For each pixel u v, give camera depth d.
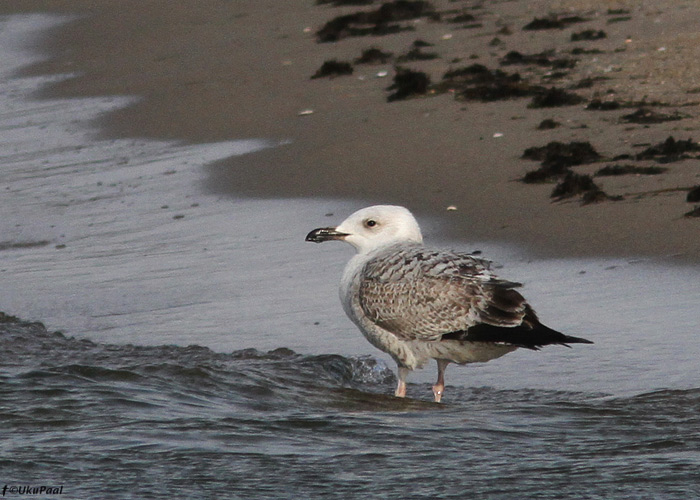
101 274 16.70
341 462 8.44
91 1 49.44
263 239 17.75
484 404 10.46
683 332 11.95
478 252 15.89
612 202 17.27
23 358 12.35
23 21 47.16
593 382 10.90
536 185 18.89
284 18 39.75
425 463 8.38
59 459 8.56
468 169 20.38
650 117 22.14
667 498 7.49
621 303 13.16
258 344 13.02
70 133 28.08
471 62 29.34
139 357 12.35
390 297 10.64
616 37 30.00
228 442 8.98
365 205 19.09
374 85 28.44
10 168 24.92
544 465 8.25
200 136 26.28
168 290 15.60
